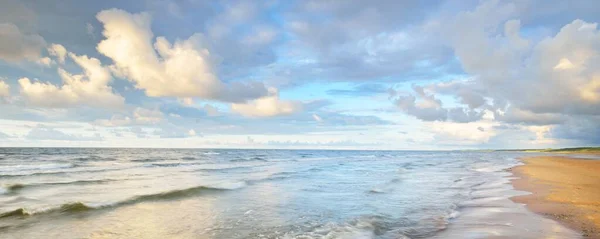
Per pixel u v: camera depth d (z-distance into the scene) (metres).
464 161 48.53
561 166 32.00
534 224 8.40
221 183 18.09
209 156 62.06
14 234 8.23
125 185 17.39
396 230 8.37
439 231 8.10
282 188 16.64
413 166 35.31
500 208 10.73
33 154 53.72
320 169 30.41
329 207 11.76
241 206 11.99
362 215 10.29
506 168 29.83
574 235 7.29
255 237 8.04
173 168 30.55
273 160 50.94
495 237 7.26
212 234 8.37
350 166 35.41
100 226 9.12
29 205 11.63
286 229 8.73
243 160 49.25
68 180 19.02
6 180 18.83
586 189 15.09
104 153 67.62
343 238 7.77
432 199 13.14
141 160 43.78
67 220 9.66
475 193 14.34
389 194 14.59
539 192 14.17
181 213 10.80
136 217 10.20
